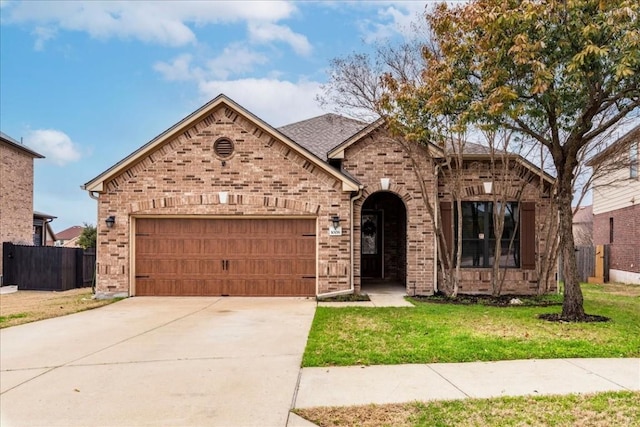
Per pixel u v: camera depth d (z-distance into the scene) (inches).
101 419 185.6
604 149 592.7
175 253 541.3
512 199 565.6
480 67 381.1
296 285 535.2
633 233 803.4
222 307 464.4
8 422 182.9
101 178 531.5
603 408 189.9
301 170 532.7
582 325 353.1
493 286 532.1
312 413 189.0
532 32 348.2
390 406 195.3
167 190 535.8
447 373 241.6
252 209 532.7
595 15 335.0
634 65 317.1
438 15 433.1
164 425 179.3
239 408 196.1
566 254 392.2
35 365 262.1
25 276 700.0
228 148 535.5
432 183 550.6
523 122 416.2
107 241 536.1
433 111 422.0
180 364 262.5
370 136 552.4
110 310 450.6
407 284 548.7
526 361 262.5
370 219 701.9
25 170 894.4
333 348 290.4
